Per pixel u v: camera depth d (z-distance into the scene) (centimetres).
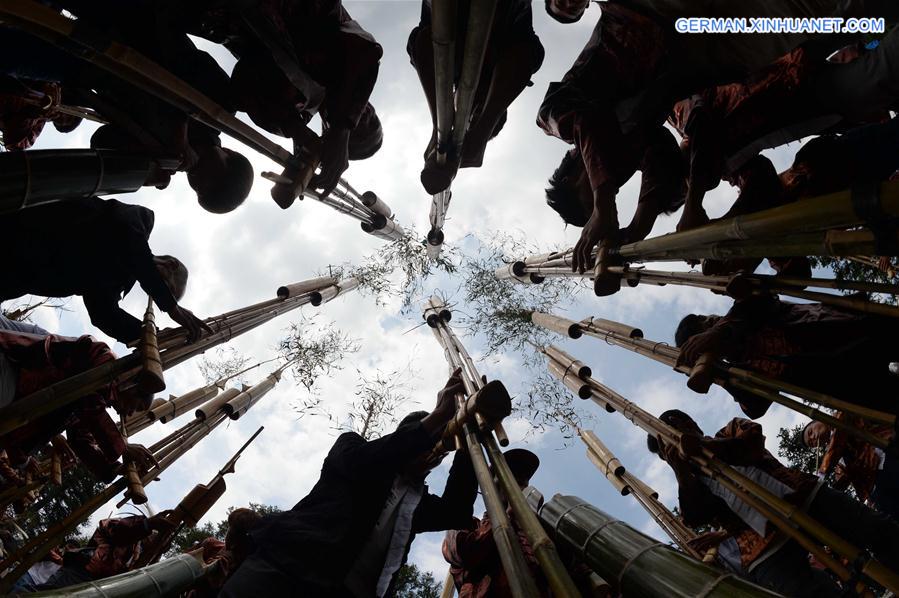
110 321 445
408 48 540
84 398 443
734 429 481
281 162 463
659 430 477
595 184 459
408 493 443
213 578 471
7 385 409
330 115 480
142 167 394
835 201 235
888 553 380
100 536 521
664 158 483
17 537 646
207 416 618
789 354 428
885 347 408
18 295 417
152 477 516
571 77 478
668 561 318
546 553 296
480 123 516
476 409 428
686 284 477
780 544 410
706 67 411
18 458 442
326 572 381
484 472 399
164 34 396
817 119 428
